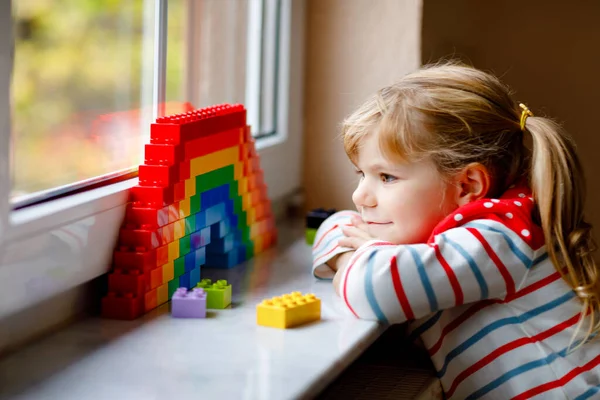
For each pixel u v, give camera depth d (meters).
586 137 1.54
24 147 0.80
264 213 1.22
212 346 0.79
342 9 1.37
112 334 0.82
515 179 1.04
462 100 0.99
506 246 0.92
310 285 1.02
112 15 0.99
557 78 1.54
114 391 0.68
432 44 1.37
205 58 1.24
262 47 1.36
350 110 1.39
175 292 0.89
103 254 0.87
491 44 1.55
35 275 0.76
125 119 1.03
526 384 0.93
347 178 1.42
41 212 0.77
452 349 0.96
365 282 0.89
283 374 0.72
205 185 1.00
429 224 0.99
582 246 0.99
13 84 0.78
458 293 0.90
